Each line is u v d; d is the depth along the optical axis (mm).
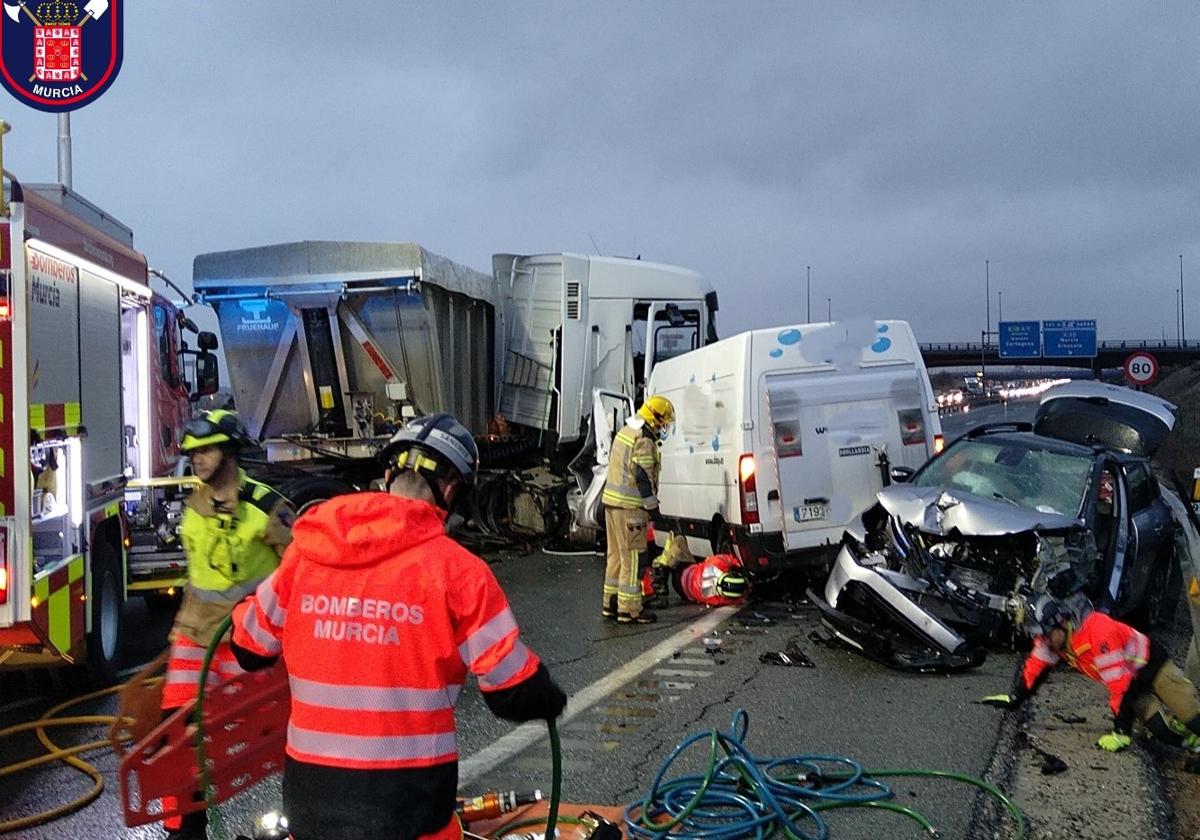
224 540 4262
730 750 5121
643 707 6609
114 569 7547
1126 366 23125
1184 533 9938
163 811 3541
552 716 2551
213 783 3553
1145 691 5703
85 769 5523
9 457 5785
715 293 15469
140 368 9102
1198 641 6617
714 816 4645
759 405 9688
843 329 9930
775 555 9602
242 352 12375
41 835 4723
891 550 8117
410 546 2500
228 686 3570
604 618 9398
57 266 6508
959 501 7832
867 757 5621
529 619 9406
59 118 15109
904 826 4656
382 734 2418
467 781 5281
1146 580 9070
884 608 7637
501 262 14852
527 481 14070
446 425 2824
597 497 12680
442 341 12781
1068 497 8258
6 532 5758
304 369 12320
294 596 2549
